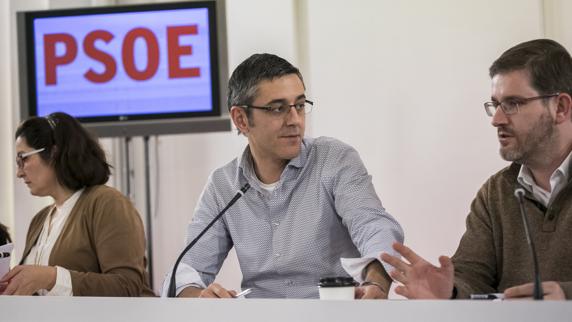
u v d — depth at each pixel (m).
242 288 3.68
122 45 6.29
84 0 7.20
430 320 1.55
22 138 4.35
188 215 7.12
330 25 6.29
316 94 6.31
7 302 1.94
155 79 6.25
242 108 3.57
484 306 1.63
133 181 7.11
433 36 6.12
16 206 6.55
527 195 3.26
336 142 3.67
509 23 5.99
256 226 3.63
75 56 6.32
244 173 3.63
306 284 3.58
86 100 6.30
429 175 6.12
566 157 3.18
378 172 6.20
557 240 3.14
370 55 6.22
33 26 6.35
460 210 6.06
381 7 6.21
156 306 1.82
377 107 6.21
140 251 4.19
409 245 6.14
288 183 3.59
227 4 6.48
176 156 7.18
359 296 2.84
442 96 6.11
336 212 3.59
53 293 3.82
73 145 4.34
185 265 3.56
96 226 4.17
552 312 1.54
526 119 3.17
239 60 6.43
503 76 3.21
